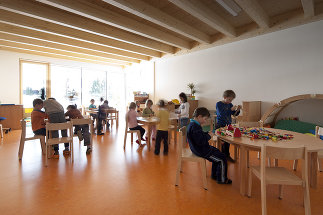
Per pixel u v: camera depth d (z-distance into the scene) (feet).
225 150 10.38
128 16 13.08
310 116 12.82
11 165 9.76
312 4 10.35
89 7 10.95
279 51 13.89
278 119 14.39
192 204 6.35
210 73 18.56
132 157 11.14
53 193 7.01
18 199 6.58
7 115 18.97
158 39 15.94
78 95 27.12
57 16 11.82
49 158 10.87
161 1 11.11
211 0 11.10
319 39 12.14
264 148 5.41
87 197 6.75
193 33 15.10
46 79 24.04
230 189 7.40
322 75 12.10
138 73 28.32
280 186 6.66
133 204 6.34
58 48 19.12
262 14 12.12
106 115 18.07
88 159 10.77
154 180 8.14
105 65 29.63
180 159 7.60
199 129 7.52
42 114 11.46
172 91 22.76
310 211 5.74
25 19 12.45
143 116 14.61
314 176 7.37
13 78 21.50
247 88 15.81
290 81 13.46
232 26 14.74
